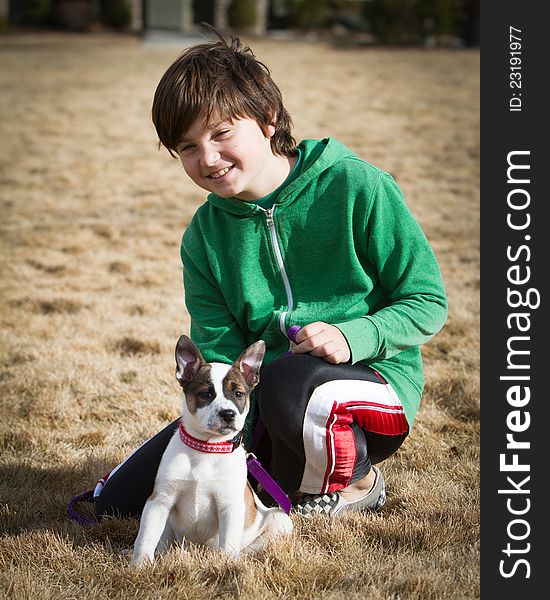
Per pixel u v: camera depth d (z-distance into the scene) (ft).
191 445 13.03
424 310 14.42
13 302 30.89
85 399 22.08
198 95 13.35
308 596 12.44
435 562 13.38
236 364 13.57
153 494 13.28
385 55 110.83
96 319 28.94
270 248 14.89
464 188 51.31
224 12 148.05
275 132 14.66
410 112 74.59
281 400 13.71
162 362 24.80
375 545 14.05
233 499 13.15
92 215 45.60
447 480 17.07
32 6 149.89
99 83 89.81
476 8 121.90
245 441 15.34
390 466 17.88
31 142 64.28
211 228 15.56
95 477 17.60
